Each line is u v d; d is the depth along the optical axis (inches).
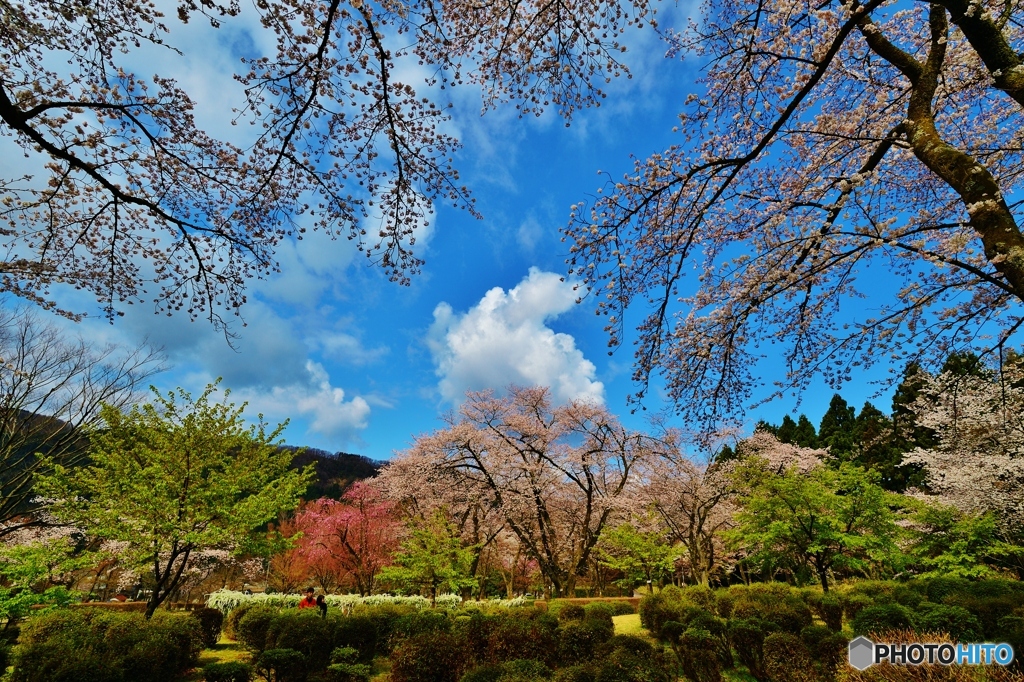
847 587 416.5
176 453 327.0
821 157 236.5
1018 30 206.8
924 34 228.7
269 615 338.6
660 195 227.8
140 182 222.2
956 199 251.9
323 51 172.4
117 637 245.9
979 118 253.4
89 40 181.9
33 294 233.8
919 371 259.6
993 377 348.8
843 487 403.9
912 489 658.8
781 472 743.7
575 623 283.1
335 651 259.1
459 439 766.5
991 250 136.5
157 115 201.0
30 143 196.4
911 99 171.2
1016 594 278.8
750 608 328.5
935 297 234.1
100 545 470.3
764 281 238.8
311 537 924.6
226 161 215.9
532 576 1079.0
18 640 304.0
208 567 702.5
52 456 519.2
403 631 335.9
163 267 244.8
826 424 1182.3
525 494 730.8
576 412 793.6
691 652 248.4
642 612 410.0
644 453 789.9
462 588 772.0
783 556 422.0
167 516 316.8
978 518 406.0
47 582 546.3
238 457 370.6
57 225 227.1
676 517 835.4
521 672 213.0
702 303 254.2
